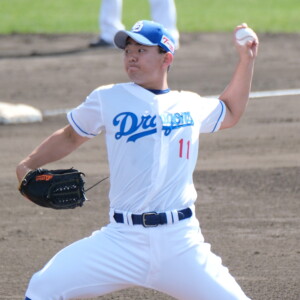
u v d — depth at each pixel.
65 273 19.05
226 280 19.06
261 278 27.03
